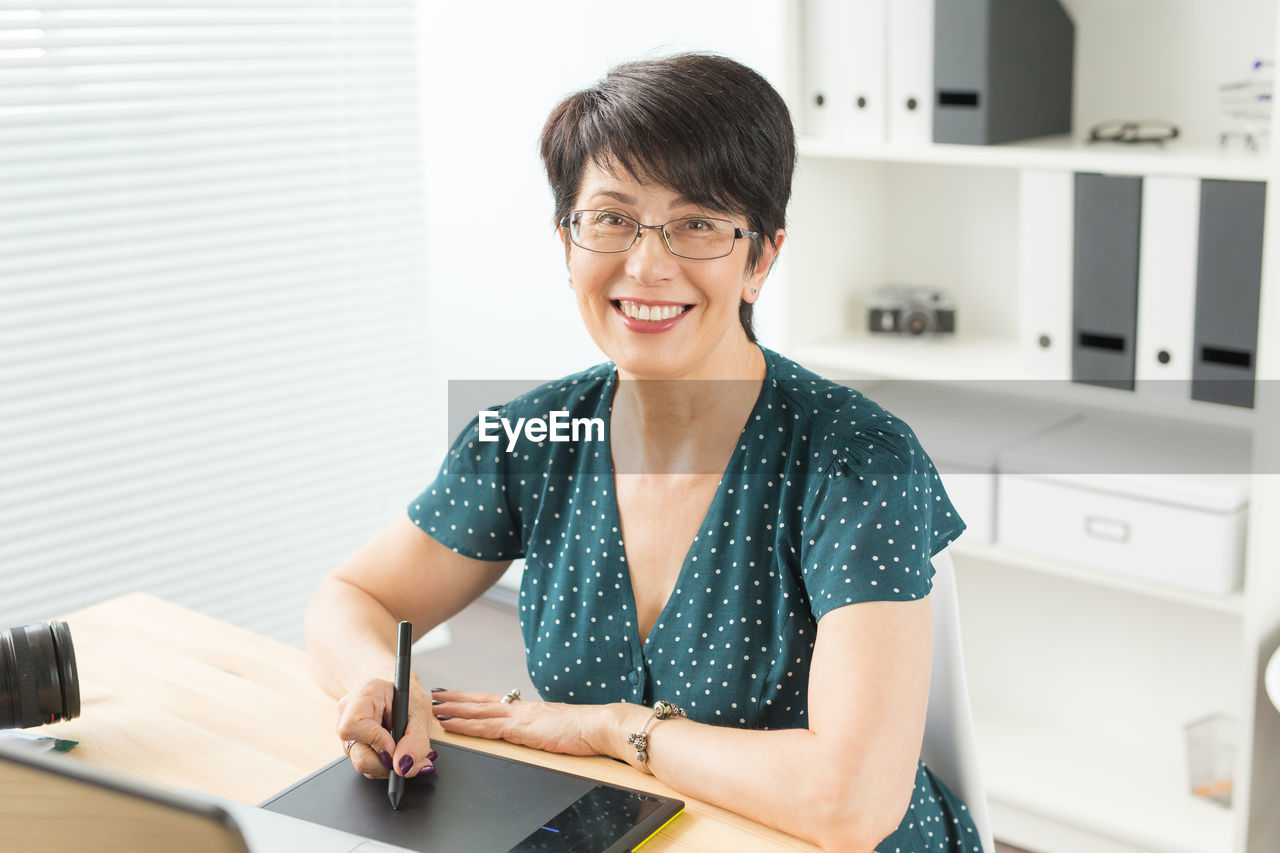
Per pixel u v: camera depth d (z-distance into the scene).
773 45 2.35
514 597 3.46
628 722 1.13
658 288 1.17
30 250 2.48
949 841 1.25
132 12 2.57
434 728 1.21
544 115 3.18
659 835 1.02
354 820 1.01
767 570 1.22
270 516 2.96
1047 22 2.21
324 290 2.97
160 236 2.66
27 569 2.57
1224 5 2.09
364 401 3.10
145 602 1.53
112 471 2.68
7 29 2.39
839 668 1.08
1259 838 2.09
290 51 2.81
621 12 2.97
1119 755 2.45
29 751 0.53
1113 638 2.48
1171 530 2.04
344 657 1.29
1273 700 1.72
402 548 1.44
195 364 2.76
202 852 0.51
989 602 2.65
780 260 2.48
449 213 3.50
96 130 2.54
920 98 2.22
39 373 2.52
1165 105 2.20
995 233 2.49
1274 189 1.79
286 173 2.85
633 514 1.29
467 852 0.96
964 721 1.27
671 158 1.14
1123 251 2.03
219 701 1.26
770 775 1.04
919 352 2.42
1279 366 1.85
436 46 3.41
